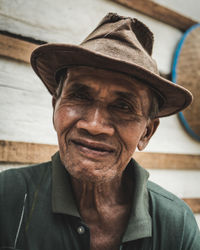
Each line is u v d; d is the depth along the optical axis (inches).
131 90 26.7
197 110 69.9
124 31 26.7
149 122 32.2
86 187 31.5
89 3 54.6
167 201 37.2
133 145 28.9
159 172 66.6
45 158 50.4
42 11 49.1
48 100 51.4
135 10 61.1
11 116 47.1
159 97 32.5
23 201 30.2
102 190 32.8
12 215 29.2
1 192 30.5
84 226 28.8
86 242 28.4
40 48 27.2
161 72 66.7
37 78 49.8
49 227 28.7
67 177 32.3
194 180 73.1
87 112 26.8
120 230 33.3
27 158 48.4
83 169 26.8
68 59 27.1
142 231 30.3
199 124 70.5
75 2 52.9
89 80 26.4
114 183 34.7
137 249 30.5
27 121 48.9
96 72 26.2
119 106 27.5
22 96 48.2
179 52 67.1
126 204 35.7
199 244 34.4
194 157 72.2
